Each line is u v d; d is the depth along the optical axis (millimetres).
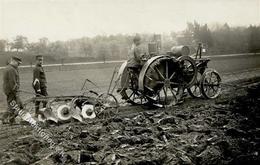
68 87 13109
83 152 5160
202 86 10039
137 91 9648
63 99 7746
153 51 9758
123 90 9203
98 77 15789
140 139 5801
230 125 6680
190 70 10008
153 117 7641
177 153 5066
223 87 12148
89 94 11844
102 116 7930
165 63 9414
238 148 5391
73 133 6422
